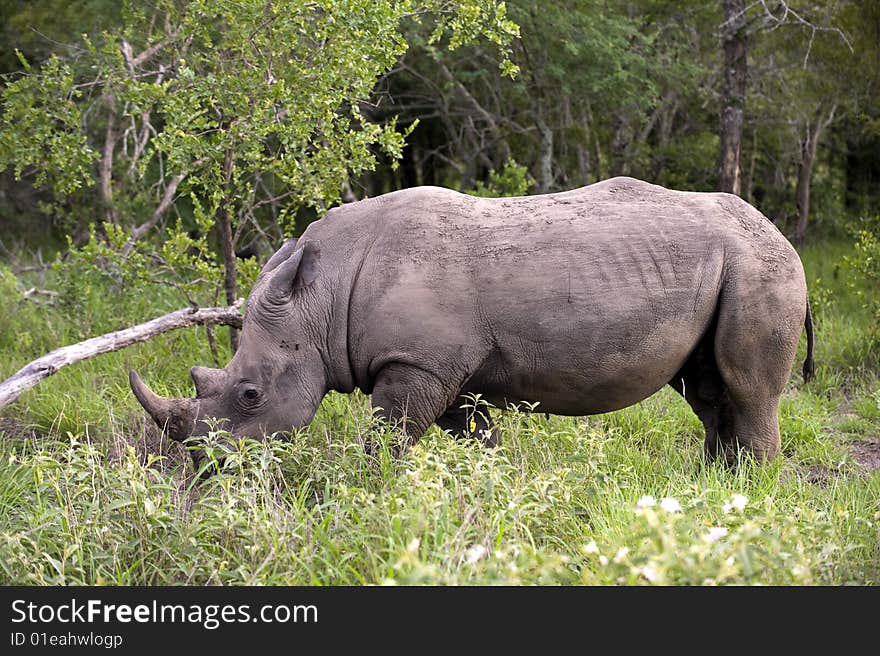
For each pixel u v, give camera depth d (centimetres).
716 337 1190
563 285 1148
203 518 982
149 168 2609
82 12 2394
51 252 2980
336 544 961
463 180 3062
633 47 2692
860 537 987
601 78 2580
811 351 1323
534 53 2645
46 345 1822
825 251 2886
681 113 3244
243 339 1197
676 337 1177
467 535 920
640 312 1158
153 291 2020
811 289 2216
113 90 1884
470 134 3108
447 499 942
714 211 1201
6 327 1903
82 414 1505
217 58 1536
